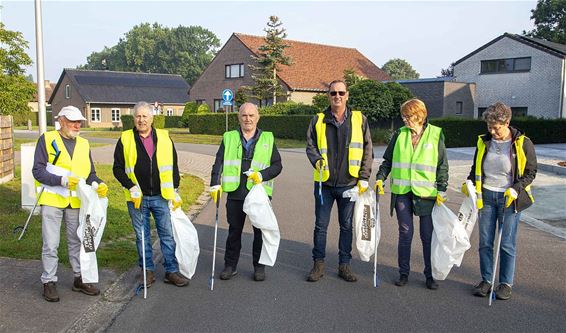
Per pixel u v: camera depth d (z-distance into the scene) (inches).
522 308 197.5
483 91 1406.3
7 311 184.5
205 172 613.0
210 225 341.4
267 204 220.8
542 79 1286.9
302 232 321.7
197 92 1785.2
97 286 214.4
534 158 202.7
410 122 216.5
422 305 200.2
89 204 196.2
